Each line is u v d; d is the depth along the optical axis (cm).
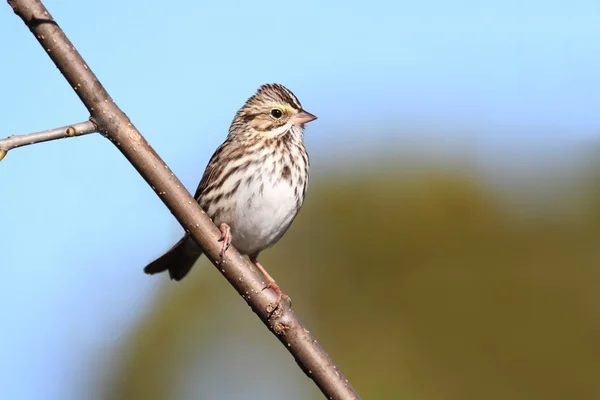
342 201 1778
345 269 1728
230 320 1599
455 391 1612
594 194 1742
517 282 1678
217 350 1582
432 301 1684
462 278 1694
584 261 1678
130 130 689
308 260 1741
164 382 1543
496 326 1648
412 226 1744
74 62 662
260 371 1573
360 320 1683
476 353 1633
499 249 1716
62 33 659
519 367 1619
